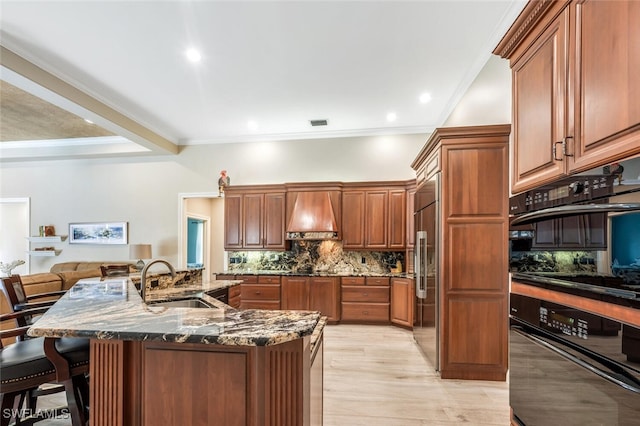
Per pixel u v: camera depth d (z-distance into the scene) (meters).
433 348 3.29
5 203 7.14
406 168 5.62
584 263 1.27
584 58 1.30
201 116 5.04
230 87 4.04
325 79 3.86
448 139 3.12
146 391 1.33
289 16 2.73
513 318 1.85
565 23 1.42
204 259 7.80
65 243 6.58
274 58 3.39
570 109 1.38
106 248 6.45
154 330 1.23
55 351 1.62
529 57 1.73
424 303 3.69
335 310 5.13
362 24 2.86
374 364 3.49
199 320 1.37
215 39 3.05
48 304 2.46
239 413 1.26
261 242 5.68
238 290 3.78
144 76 3.74
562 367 1.40
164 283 3.15
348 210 5.48
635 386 1.04
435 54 3.34
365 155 5.77
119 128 4.77
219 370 1.28
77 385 1.79
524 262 1.73
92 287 2.47
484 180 3.06
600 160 1.20
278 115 5.01
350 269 5.73
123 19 2.74
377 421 2.41
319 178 5.88
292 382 1.23
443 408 2.59
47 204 6.66
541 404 1.55
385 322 5.10
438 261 3.15
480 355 3.05
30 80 3.32
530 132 1.72
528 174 1.73
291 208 5.60
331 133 5.82
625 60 1.10
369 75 3.77
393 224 5.35
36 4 2.53
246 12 2.68
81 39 3.02
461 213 3.09
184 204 6.30
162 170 6.32
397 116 5.07
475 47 3.22
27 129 5.53
